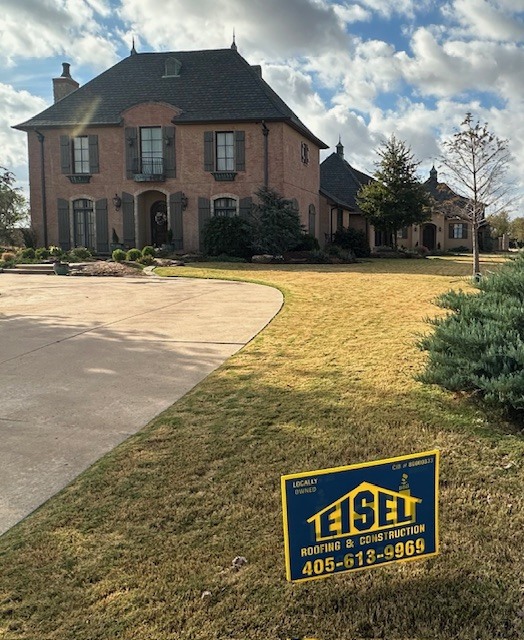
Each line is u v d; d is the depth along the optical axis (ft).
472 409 13.98
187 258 74.49
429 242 151.64
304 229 81.76
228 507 9.70
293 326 25.96
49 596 7.52
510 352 12.92
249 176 81.10
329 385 16.31
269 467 11.16
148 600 7.45
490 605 7.36
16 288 47.44
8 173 79.41
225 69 86.28
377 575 7.97
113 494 10.19
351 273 57.72
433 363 14.76
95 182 84.74
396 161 97.76
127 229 84.74
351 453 11.73
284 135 80.38
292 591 7.64
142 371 18.66
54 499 10.03
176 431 13.12
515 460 11.27
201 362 19.72
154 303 35.83
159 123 82.33
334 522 6.94
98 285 49.62
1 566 8.13
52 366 19.42
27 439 12.87
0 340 23.91
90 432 13.28
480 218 54.44
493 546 8.54
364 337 22.93
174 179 82.89
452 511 9.48
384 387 15.94
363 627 7.05
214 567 8.13
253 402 15.05
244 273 58.29
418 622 7.11
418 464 7.25
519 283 15.74
